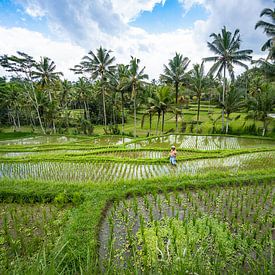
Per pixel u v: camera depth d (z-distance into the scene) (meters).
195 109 50.81
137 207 6.94
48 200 7.71
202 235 5.13
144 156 15.81
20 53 32.72
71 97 50.66
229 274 3.55
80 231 5.37
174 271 2.86
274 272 3.32
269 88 28.41
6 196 7.77
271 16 21.48
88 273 2.87
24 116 56.03
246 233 5.32
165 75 29.83
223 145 21.48
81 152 16.75
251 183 8.88
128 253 4.76
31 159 13.41
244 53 27.06
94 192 7.85
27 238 5.46
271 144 21.92
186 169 11.93
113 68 31.56
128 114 58.44
